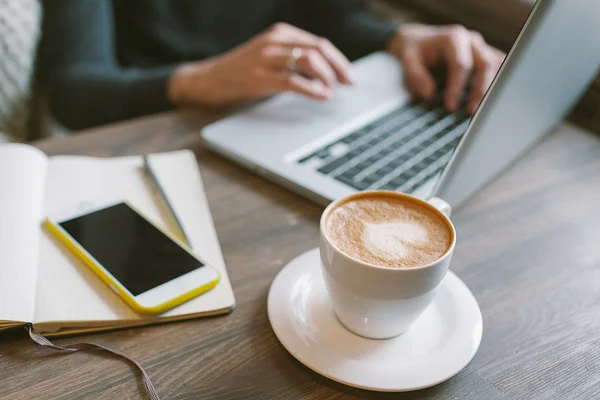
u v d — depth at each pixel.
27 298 0.43
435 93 0.82
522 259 0.55
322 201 0.58
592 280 0.53
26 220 0.50
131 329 0.44
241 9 1.20
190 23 1.14
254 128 0.69
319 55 0.80
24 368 0.40
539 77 0.49
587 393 0.42
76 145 0.65
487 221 0.59
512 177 0.67
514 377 0.42
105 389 0.39
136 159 0.63
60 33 0.94
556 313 0.49
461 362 0.41
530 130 0.60
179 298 0.45
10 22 0.89
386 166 0.63
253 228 0.55
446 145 0.69
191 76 0.83
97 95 0.88
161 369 0.41
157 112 0.86
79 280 0.46
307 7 1.22
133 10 1.10
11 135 0.95
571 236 0.58
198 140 0.69
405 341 0.43
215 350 0.43
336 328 0.44
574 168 0.70
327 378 0.41
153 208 0.55
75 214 0.52
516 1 1.02
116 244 0.49
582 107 0.88
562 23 0.44
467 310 0.46
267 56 0.78
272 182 0.62
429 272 0.37
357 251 0.40
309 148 0.66
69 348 0.42
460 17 1.14
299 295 0.46
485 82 0.79
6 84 0.92
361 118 0.73
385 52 0.95
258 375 0.41
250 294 0.48
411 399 0.40
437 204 0.45
